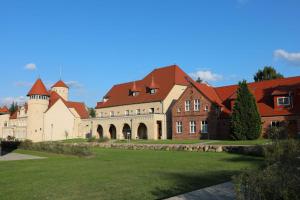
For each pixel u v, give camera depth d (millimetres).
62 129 88688
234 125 47219
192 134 57188
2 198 14336
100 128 80188
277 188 8570
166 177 19359
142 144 46312
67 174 21078
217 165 24906
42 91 86125
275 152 20203
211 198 13680
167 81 72125
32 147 46031
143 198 14133
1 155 38625
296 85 49531
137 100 74250
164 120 65875
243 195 9055
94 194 14961
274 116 48375
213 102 54750
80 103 104125
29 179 19250
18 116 102312
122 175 20312
